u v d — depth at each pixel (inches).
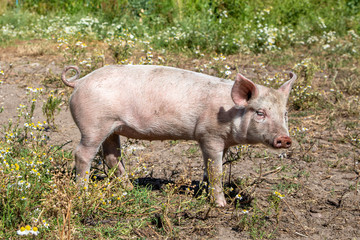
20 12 907.4
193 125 288.4
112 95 284.2
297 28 862.5
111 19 858.1
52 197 251.8
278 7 918.4
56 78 559.8
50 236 242.8
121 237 257.0
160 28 830.5
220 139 289.6
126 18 840.9
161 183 334.0
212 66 574.2
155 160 378.6
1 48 711.7
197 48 662.5
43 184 278.5
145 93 286.7
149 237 261.0
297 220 290.4
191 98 285.1
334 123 469.7
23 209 251.6
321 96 528.7
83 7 919.7
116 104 284.7
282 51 749.3
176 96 285.4
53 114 437.4
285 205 309.4
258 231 274.4
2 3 943.7
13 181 257.8
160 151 398.6
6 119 448.1
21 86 538.3
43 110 434.3
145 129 292.5
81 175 292.5
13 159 303.9
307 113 496.4
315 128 457.1
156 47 734.5
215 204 285.1
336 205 312.7
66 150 376.8
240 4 889.5
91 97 283.0
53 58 658.8
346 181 349.7
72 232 242.5
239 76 266.7
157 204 296.4
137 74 291.9
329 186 341.1
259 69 639.8
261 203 309.6
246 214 277.0
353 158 391.2
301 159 389.7
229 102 282.2
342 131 450.0
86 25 802.8
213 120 283.1
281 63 673.0
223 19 856.3
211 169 293.7
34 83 551.2
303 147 410.6
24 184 256.5
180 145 413.1
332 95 543.5
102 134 288.0
